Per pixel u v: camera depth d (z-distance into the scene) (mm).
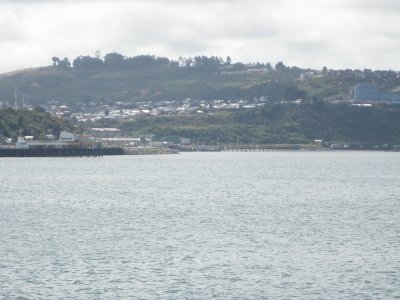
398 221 164125
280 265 116000
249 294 100688
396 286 104625
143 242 134375
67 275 109125
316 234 144750
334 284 105562
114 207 191250
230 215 173875
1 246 129875
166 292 101250
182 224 157625
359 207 193750
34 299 97938
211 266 114938
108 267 113875
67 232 146000
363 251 127062
